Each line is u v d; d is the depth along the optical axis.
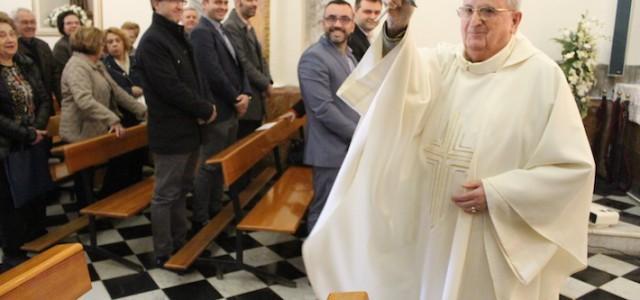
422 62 1.64
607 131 4.89
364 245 1.71
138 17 5.18
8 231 3.04
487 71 1.56
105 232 3.55
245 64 3.66
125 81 4.37
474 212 1.51
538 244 1.52
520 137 1.48
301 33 5.10
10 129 2.85
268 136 3.52
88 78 3.40
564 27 4.89
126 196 3.25
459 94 1.60
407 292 1.69
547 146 1.43
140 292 2.70
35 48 3.94
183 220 3.11
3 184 2.95
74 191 4.27
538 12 4.91
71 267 1.24
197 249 3.02
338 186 1.76
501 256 1.51
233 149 2.90
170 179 2.83
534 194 1.43
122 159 3.95
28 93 3.01
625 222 3.83
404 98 1.58
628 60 4.73
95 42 3.44
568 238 1.51
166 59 2.66
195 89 2.84
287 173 3.84
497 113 1.51
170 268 2.84
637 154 4.45
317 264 1.78
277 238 3.48
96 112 3.33
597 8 4.86
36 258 1.21
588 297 2.86
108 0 5.04
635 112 4.38
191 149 2.83
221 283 2.81
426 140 1.65
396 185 1.67
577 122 1.46
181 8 2.73
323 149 2.80
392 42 1.57
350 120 2.78
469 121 1.56
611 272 3.17
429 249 1.62
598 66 4.97
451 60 1.67
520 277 1.50
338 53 2.83
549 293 1.65
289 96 4.97
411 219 1.67
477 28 1.50
